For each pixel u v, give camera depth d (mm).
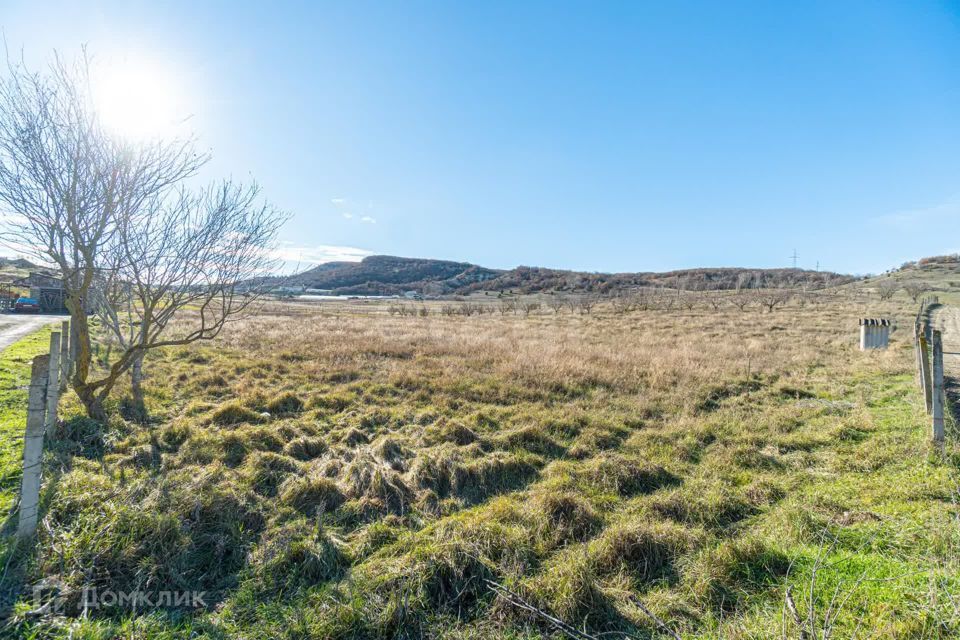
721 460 6293
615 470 5727
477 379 11172
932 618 2773
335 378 11172
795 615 2721
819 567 3547
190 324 21484
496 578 3701
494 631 3230
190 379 10102
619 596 3555
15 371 9250
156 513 4133
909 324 25547
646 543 4039
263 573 3791
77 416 6570
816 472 5805
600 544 4082
